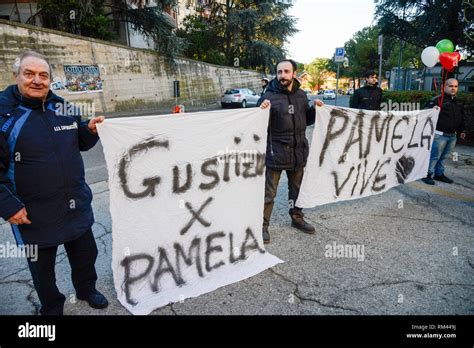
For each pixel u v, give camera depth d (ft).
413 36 51.67
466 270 9.86
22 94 6.49
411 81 56.24
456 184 18.02
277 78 11.09
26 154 6.42
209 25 96.58
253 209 10.37
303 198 12.29
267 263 10.11
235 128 9.72
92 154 25.66
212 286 9.02
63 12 48.37
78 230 7.27
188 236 9.12
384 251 10.92
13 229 6.86
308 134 31.32
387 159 15.02
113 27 63.57
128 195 8.07
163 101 63.98
